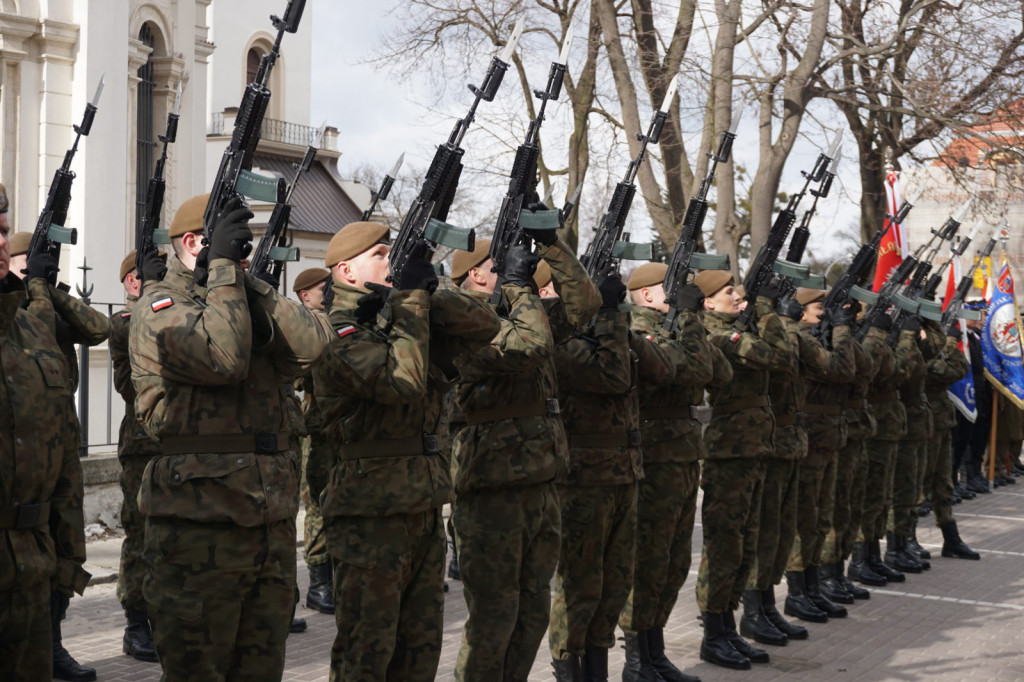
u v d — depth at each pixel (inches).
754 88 663.1
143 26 700.0
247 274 157.9
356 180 1428.4
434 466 177.2
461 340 180.4
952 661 267.4
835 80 727.1
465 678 193.5
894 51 714.8
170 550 150.6
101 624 282.7
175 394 153.2
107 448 418.6
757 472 262.8
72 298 231.6
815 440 304.5
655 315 256.1
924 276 406.9
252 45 1508.4
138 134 697.6
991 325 560.7
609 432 217.8
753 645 280.4
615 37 628.7
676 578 244.4
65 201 228.2
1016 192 747.4
